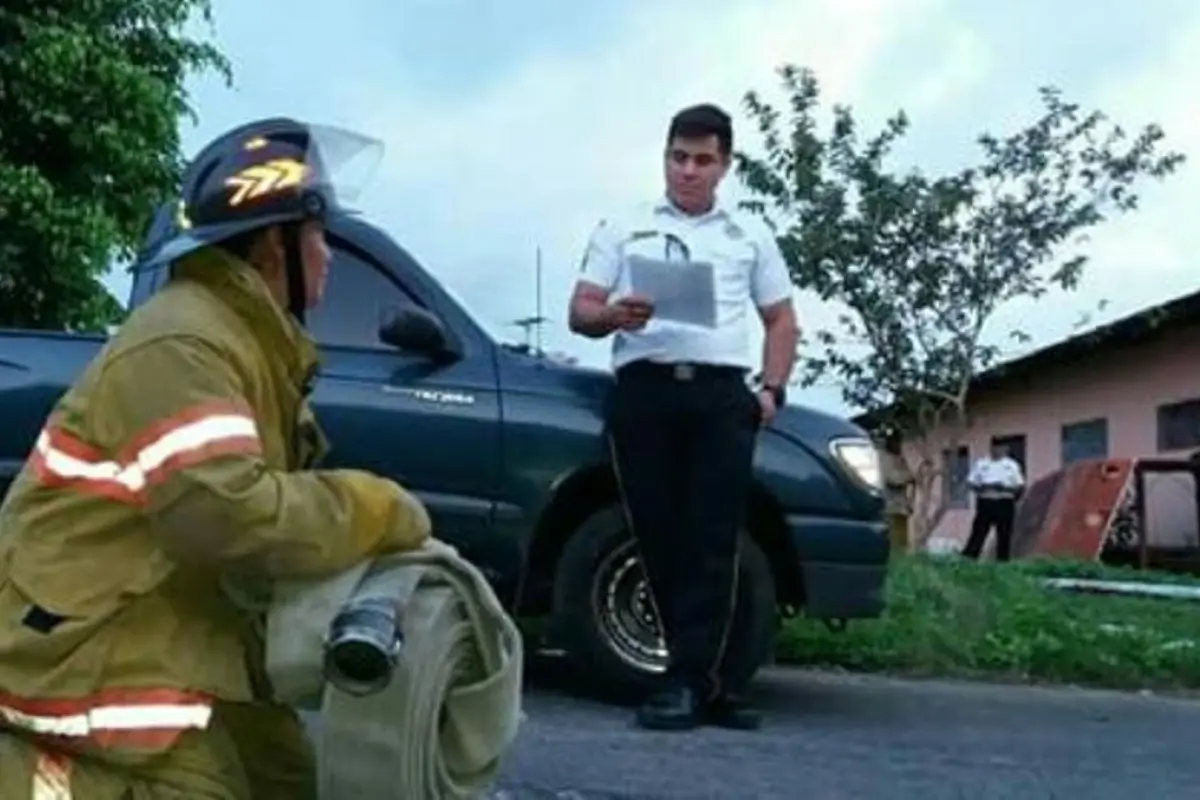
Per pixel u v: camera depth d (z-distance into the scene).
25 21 13.74
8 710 2.22
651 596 6.28
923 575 9.09
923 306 19.53
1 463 6.18
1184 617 9.67
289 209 2.35
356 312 6.55
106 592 2.21
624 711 6.41
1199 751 6.32
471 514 6.42
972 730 6.56
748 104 19.28
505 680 2.41
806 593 6.47
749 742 5.91
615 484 6.50
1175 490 19.55
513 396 6.52
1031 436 24.34
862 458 6.59
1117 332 19.70
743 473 5.86
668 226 5.89
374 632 2.16
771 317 6.04
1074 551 18.59
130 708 2.20
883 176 19.36
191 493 2.15
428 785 2.28
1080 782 5.61
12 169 13.43
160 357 2.21
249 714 2.40
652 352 5.83
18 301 13.86
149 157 14.34
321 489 2.26
